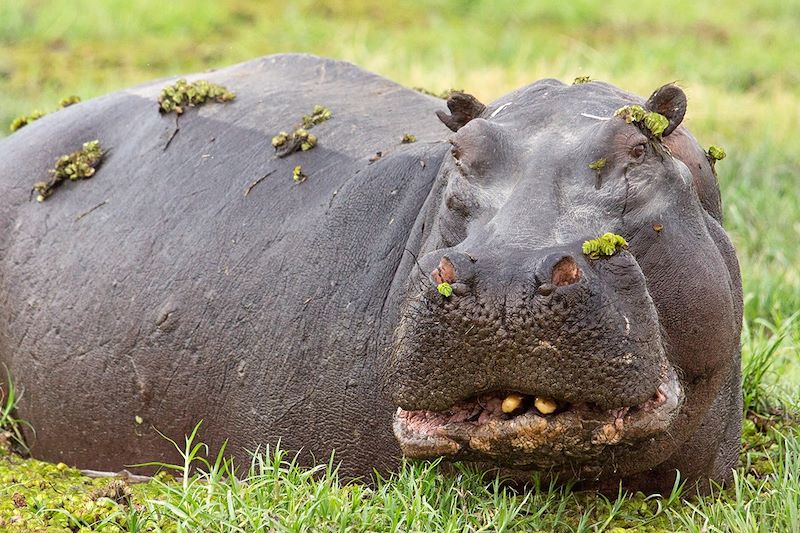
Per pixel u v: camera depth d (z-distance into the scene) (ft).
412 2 174.09
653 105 46.57
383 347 48.55
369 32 157.48
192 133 60.70
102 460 58.59
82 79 136.87
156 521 44.98
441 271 39.86
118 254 58.44
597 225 42.11
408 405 41.04
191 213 57.26
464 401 41.98
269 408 51.62
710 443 49.37
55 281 60.49
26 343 61.21
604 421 40.68
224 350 53.47
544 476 46.14
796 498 44.93
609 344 39.29
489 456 41.73
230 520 43.04
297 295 51.96
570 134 44.24
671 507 47.75
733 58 150.30
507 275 39.11
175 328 55.11
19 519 45.78
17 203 64.08
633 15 173.06
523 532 44.55
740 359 51.75
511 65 140.46
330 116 58.39
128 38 154.71
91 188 62.13
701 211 46.98
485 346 39.27
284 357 51.52
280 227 54.24
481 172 43.86
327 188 54.19
